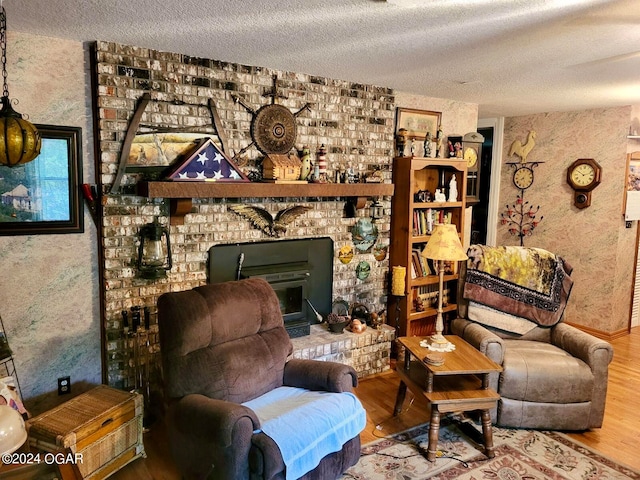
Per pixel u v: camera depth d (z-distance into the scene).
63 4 2.01
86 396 2.50
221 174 2.98
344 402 2.36
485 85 3.70
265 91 3.25
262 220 3.32
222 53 2.85
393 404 3.29
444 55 2.81
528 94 4.07
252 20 2.21
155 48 2.76
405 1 1.94
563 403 2.90
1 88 2.44
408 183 3.93
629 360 4.27
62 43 2.59
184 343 2.29
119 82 2.70
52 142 2.62
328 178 3.63
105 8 2.07
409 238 3.97
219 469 1.96
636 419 3.15
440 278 3.01
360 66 3.13
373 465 2.55
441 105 4.39
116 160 2.73
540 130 5.30
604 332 4.89
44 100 2.57
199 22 2.25
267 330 2.68
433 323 4.35
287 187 3.19
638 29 2.28
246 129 3.21
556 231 5.24
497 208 5.82
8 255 2.56
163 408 2.91
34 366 2.68
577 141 4.98
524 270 3.48
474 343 3.08
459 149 4.35
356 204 3.72
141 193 2.73
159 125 2.86
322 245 3.66
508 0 1.91
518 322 3.42
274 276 3.30
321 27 2.30
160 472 2.48
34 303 2.65
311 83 3.46
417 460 2.61
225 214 3.17
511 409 2.91
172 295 2.38
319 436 2.12
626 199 4.65
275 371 2.58
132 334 2.85
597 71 3.17
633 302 5.09
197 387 2.27
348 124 3.71
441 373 2.57
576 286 5.11
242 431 1.94
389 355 3.83
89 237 2.79
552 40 2.48
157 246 2.82
